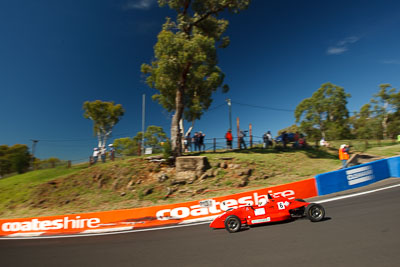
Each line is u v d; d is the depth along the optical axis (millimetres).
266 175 16438
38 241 10500
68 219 11852
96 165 21531
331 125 45938
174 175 17703
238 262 5000
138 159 20094
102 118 42438
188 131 33188
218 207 10945
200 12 21719
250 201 11047
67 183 19016
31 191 18969
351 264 4105
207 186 15836
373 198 9156
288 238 5941
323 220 7098
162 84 22125
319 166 17688
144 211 11336
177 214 11070
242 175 16625
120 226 11250
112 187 17328
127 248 7586
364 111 46531
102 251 7609
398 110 43531
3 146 36031
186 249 6543
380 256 4242
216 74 23641
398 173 12555
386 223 5988
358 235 5438
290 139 23547
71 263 6766
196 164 17641
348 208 8258
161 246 7281
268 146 23359
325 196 11367
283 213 7301
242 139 23328
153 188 16422
